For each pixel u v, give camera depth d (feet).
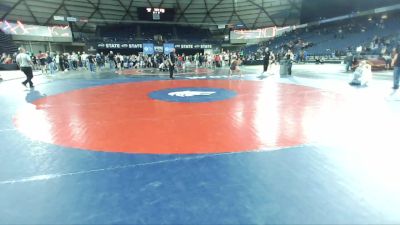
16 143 15.20
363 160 12.35
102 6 152.05
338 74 56.24
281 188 9.98
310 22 152.35
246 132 16.72
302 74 57.57
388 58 64.34
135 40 149.48
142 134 16.63
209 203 9.05
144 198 9.39
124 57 104.22
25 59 39.60
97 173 11.35
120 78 55.57
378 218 8.22
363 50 91.76
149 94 32.68
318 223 8.01
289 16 157.28
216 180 10.62
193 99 28.71
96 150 13.99
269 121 19.17
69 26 145.18
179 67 88.12
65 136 16.38
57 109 24.31
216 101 27.32
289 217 8.29
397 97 27.86
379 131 16.49
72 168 11.87
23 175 11.24
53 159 12.87
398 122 18.40
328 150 13.57
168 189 9.98
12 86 42.75
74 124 19.11
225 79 50.44
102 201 9.23
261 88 36.55
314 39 138.31
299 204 8.96
